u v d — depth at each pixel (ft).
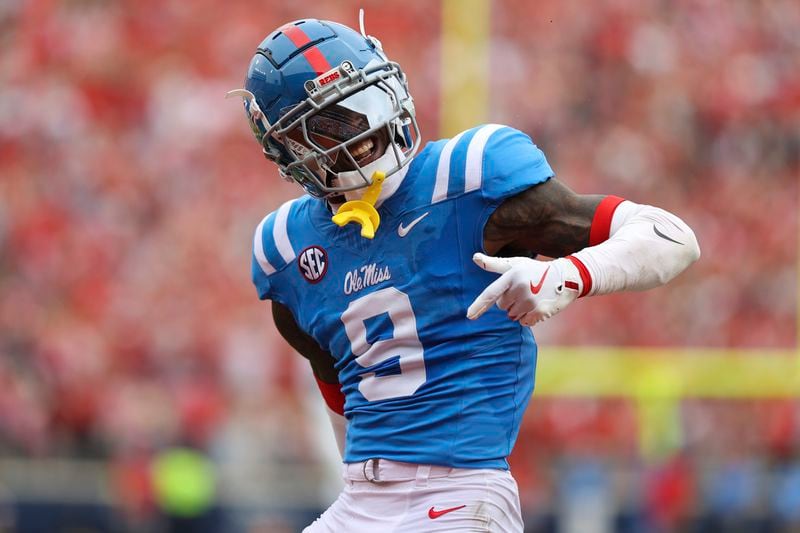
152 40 135.23
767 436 109.09
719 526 98.73
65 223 122.72
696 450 108.06
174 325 116.57
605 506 95.25
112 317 116.26
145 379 111.55
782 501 100.27
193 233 124.06
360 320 31.91
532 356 32.17
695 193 113.19
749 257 112.06
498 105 108.17
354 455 32.63
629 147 111.86
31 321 113.60
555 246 30.94
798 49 116.06
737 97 114.93
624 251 29.50
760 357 105.40
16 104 130.11
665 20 114.42
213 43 135.74
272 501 96.22
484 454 31.12
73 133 129.18
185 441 103.60
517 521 31.91
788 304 111.14
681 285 110.42
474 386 31.04
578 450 105.81
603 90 111.86
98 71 133.08
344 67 30.89
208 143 130.93
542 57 109.60
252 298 121.29
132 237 123.34
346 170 31.12
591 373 104.06
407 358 31.32
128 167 128.26
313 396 101.09
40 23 135.03
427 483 31.19
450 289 30.76
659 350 105.19
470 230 30.60
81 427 105.09
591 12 111.55
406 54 122.42
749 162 114.42
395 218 31.24
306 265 32.96
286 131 31.27
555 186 30.76
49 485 93.25
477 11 95.81
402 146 32.12
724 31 115.55
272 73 31.55
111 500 93.35
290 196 129.18
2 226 121.39
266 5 136.36
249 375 112.37
